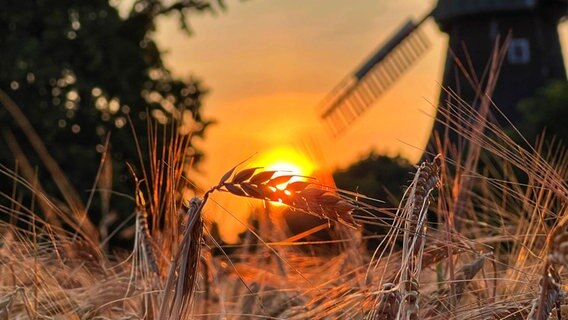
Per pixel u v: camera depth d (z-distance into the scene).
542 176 3.09
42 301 3.92
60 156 24.92
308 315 3.63
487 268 4.31
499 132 3.22
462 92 35.56
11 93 27.25
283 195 2.87
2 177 23.86
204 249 3.57
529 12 36.75
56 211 4.61
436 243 3.63
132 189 24.53
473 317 3.38
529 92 36.19
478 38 36.31
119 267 4.94
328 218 2.90
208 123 27.44
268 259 4.92
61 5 28.16
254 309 4.09
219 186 3.01
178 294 3.10
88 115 27.11
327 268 4.75
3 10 28.16
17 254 4.39
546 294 2.86
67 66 27.81
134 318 3.74
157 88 28.62
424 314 3.46
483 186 4.89
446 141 4.65
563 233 2.60
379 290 3.15
